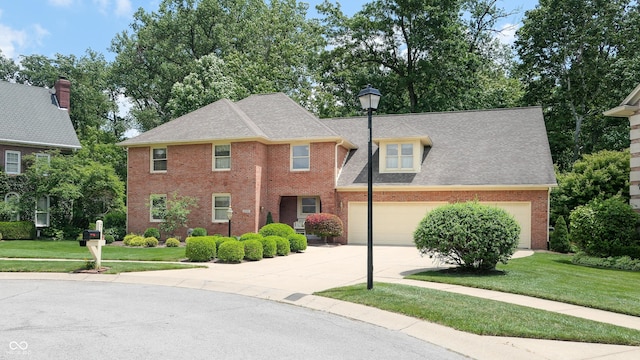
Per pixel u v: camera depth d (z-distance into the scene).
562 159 37.09
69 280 12.61
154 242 22.97
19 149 30.02
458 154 24.66
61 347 6.43
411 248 21.70
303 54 44.06
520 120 25.88
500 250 12.70
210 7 47.53
